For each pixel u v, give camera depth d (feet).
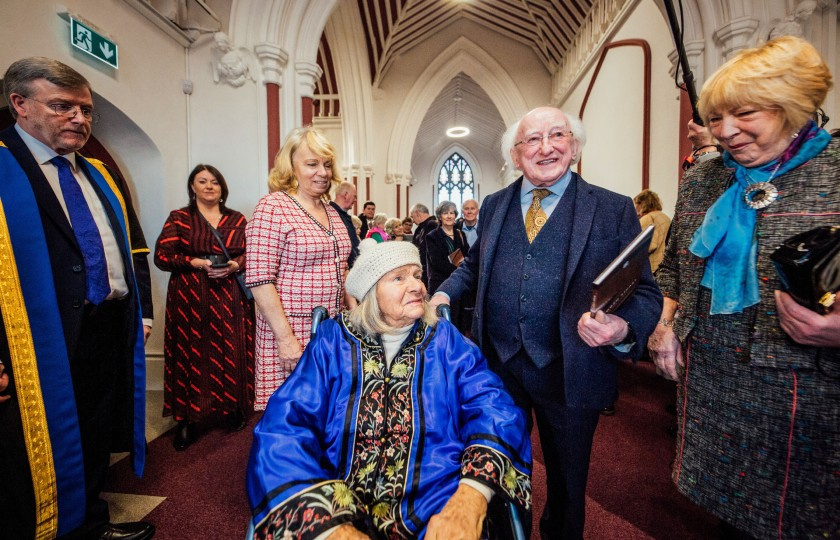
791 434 2.92
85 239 4.91
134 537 5.41
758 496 3.05
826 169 2.81
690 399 3.58
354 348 3.93
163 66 10.66
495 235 4.42
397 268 3.85
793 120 2.77
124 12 9.36
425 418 3.68
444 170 63.57
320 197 5.74
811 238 2.55
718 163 3.58
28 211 4.33
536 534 5.63
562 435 4.11
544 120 4.05
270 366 5.52
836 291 2.46
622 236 3.94
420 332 4.08
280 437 3.28
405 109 33.81
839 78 9.61
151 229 10.93
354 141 30.60
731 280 3.11
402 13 27.71
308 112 12.20
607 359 3.96
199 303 8.07
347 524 2.85
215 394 8.13
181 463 7.48
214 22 11.47
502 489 3.19
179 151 11.25
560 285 4.03
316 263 5.41
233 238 8.46
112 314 5.42
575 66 24.82
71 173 4.96
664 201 13.47
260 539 2.85
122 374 5.62
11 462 4.16
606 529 5.79
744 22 9.11
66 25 7.89
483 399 3.74
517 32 31.22
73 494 4.66
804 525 2.89
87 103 4.67
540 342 4.14
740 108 2.85
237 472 7.18
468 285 5.14
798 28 9.07
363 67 29.55
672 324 3.96
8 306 4.14
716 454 3.31
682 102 10.89
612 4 18.43
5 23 6.83
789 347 2.88
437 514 3.00
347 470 3.57
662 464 7.52
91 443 5.22
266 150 11.57
